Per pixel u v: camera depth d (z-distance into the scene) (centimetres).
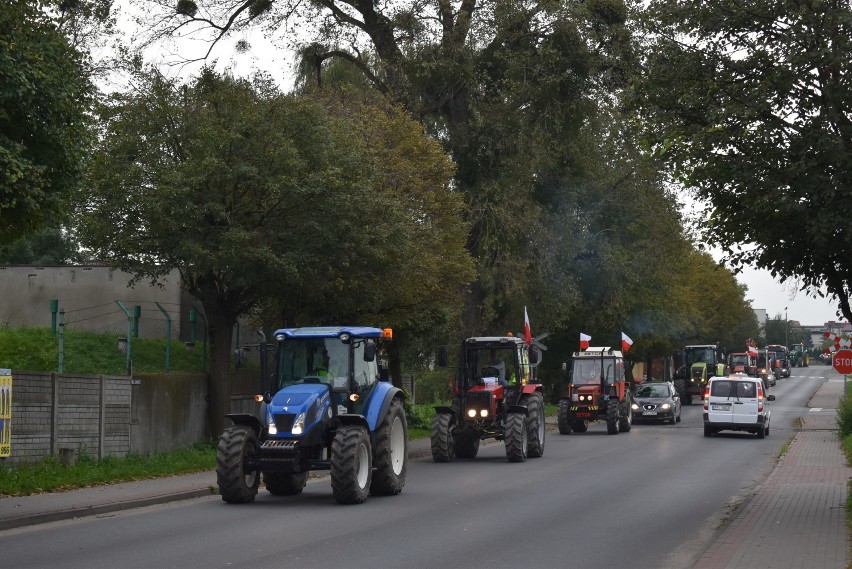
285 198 2486
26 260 6238
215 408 2777
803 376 12650
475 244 4388
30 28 1616
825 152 1334
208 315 2806
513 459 2769
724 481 2188
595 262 5078
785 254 1457
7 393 1927
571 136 4441
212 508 1734
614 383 4356
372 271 2755
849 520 1434
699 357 7594
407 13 4147
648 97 1520
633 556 1196
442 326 3872
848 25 1347
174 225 2411
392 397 1941
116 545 1291
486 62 4350
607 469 2520
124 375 2448
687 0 1450
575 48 4256
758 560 1109
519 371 3002
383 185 3031
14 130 1583
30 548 1268
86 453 2264
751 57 1424
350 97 3528
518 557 1188
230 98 2538
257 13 3975
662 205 4891
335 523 1510
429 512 1647
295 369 1911
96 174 2438
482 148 4362
